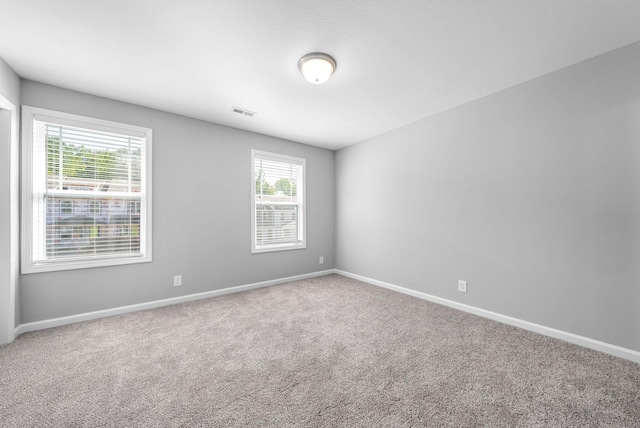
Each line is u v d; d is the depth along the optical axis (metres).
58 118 2.41
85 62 2.06
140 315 2.69
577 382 1.60
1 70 1.96
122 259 2.73
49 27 1.66
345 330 2.35
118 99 2.69
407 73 2.23
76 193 2.52
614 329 1.90
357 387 1.56
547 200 2.22
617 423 1.29
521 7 1.51
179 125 3.09
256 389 1.55
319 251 4.48
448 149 2.96
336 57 2.01
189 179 3.16
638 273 1.80
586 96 2.02
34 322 2.31
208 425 1.28
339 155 4.59
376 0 1.47
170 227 3.02
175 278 3.06
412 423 1.29
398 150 3.55
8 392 1.50
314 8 1.53
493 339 2.16
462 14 1.57
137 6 1.50
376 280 3.88
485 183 2.63
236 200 3.55
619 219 1.87
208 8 1.52
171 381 1.62
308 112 3.05
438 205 3.06
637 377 1.64
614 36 1.76
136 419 1.31
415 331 2.33
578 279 2.06
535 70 2.18
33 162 2.31
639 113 1.79
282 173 4.11
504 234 2.49
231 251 3.50
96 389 1.54
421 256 3.26
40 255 2.36
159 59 2.03
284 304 3.04
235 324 2.48
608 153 1.92
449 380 1.63
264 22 1.64
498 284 2.54
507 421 1.30
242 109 2.96
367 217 4.05
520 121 2.38
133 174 2.83
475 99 2.71
